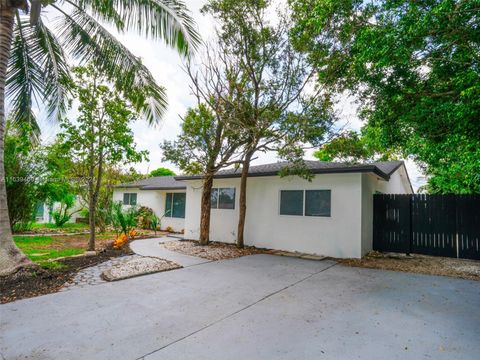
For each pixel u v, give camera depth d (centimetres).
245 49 823
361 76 571
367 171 781
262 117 774
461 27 435
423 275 618
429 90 563
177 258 751
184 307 403
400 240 878
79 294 448
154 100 839
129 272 575
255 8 791
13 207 1106
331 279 575
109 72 766
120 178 1434
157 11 688
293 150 728
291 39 770
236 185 1077
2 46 529
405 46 450
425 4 439
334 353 283
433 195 846
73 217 1770
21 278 492
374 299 452
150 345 292
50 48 736
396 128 627
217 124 876
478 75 446
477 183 912
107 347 286
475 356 281
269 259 780
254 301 434
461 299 456
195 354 276
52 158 1102
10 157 1051
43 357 265
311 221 884
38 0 542
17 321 344
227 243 1059
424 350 292
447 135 571
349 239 813
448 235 816
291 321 360
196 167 910
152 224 1545
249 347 292
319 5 572
